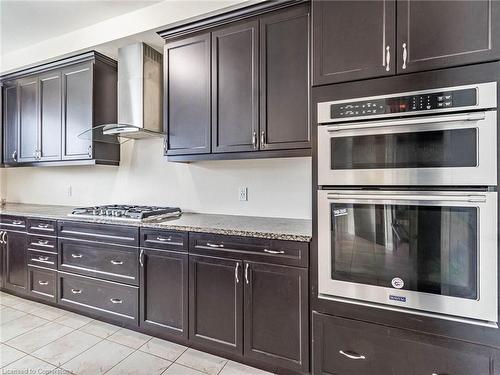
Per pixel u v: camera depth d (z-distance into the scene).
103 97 2.90
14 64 3.26
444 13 1.32
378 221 1.45
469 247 1.29
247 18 2.09
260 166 2.48
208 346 1.96
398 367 1.43
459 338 1.32
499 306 1.25
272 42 2.01
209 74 2.23
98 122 2.85
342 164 1.52
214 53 2.21
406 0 1.39
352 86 1.49
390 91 1.42
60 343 2.13
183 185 2.81
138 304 2.21
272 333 1.76
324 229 1.57
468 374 1.31
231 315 1.88
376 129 1.44
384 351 1.46
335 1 1.53
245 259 1.82
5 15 2.51
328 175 1.55
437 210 1.34
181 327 2.05
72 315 2.56
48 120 3.09
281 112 1.99
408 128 1.38
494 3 1.24
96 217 2.43
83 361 1.92
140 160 3.03
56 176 3.56
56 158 3.05
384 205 1.43
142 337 2.21
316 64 1.57
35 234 2.75
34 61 3.08
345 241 1.53
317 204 1.58
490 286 1.26
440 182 1.33
